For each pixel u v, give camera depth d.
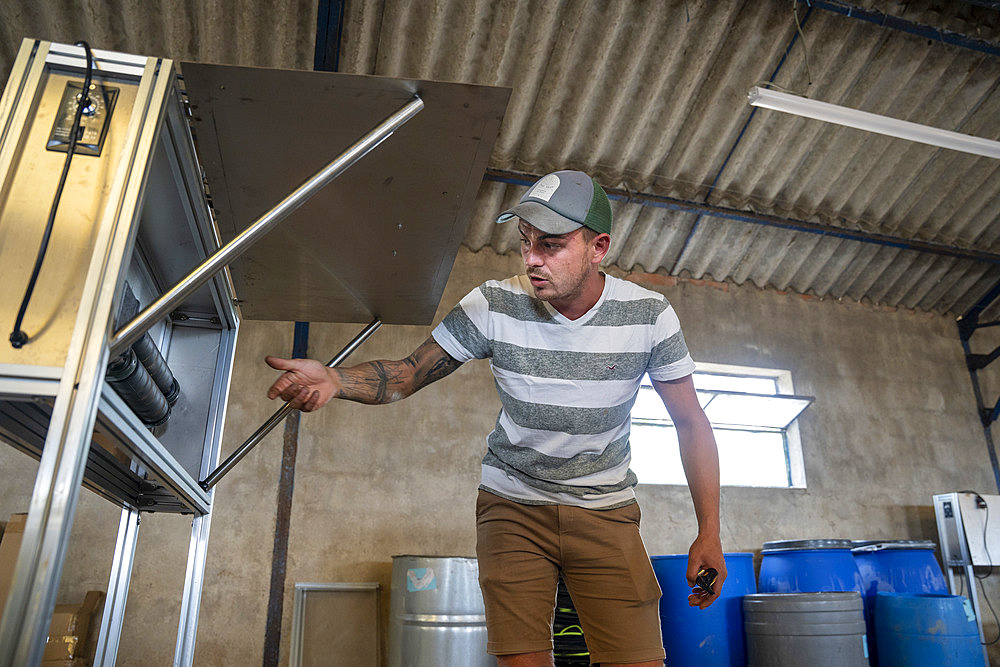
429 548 4.24
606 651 1.26
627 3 3.90
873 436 5.48
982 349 6.14
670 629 3.65
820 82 4.47
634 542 1.31
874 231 5.39
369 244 1.59
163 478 1.35
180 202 1.34
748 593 3.86
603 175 4.70
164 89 0.97
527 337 1.31
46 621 0.71
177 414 1.87
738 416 5.29
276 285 1.81
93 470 1.47
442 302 4.76
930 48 4.43
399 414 4.46
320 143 1.21
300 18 3.66
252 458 4.12
